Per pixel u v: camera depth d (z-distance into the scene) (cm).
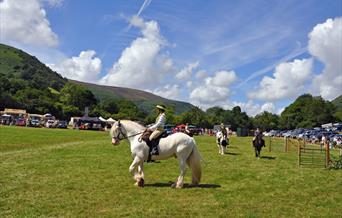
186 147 1283
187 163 1332
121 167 1700
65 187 1227
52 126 8262
